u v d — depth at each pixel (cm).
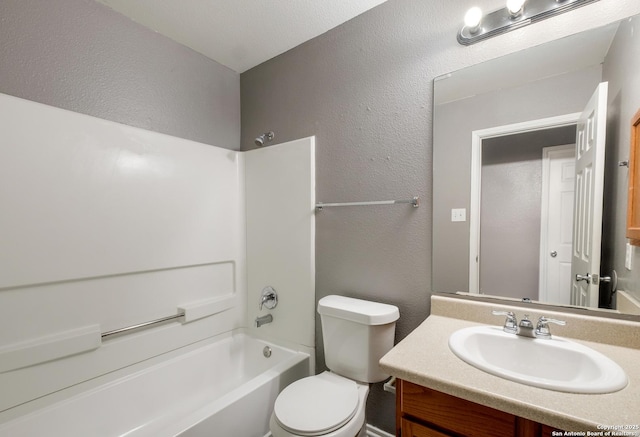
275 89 194
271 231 192
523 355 100
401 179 143
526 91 115
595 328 100
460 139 128
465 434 78
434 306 131
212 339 188
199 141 191
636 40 98
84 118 134
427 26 136
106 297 142
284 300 186
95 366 138
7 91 120
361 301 149
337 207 164
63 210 127
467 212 127
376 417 151
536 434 69
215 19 159
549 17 110
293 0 146
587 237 105
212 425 120
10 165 114
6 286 113
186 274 176
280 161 187
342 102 162
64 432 126
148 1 145
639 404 66
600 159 102
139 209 153
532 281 114
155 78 169
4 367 112
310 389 128
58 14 133
